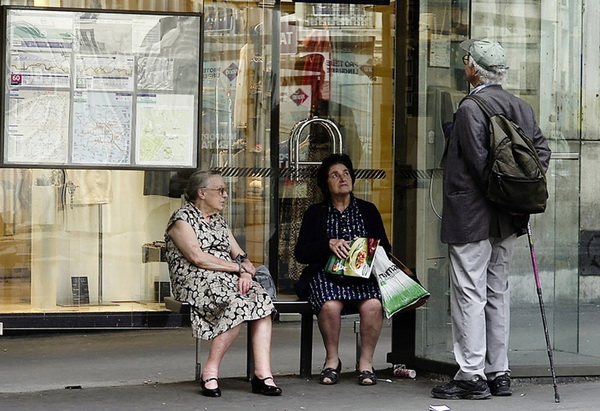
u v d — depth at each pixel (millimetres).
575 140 9523
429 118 9383
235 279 8750
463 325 8477
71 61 10711
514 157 8188
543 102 9469
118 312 11344
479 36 9328
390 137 12234
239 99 11672
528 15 9406
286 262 11766
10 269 11164
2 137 10594
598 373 9250
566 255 9492
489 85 8539
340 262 8992
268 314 8672
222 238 8891
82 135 10766
